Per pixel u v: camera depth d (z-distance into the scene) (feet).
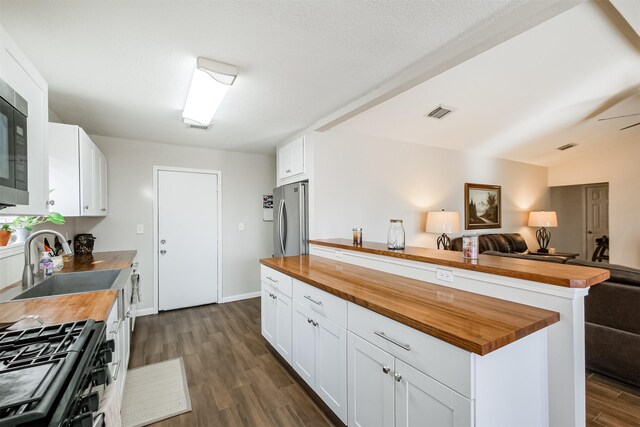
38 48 5.47
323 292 5.98
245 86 7.34
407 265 6.51
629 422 5.95
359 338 4.97
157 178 12.48
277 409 6.30
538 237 19.06
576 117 12.57
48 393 2.21
